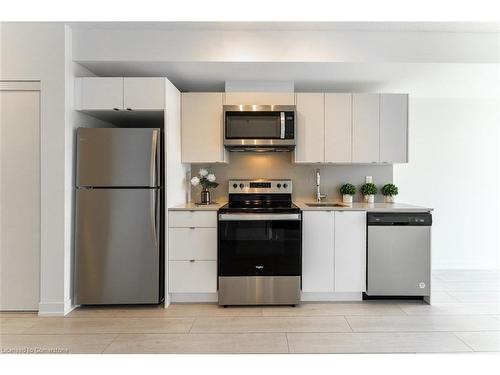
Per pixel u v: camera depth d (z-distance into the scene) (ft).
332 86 11.27
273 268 9.04
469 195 12.84
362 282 9.29
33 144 8.59
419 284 9.21
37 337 7.29
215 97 10.39
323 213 9.32
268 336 7.30
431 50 9.01
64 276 8.50
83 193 8.85
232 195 11.15
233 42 9.01
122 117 10.23
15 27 8.52
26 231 8.60
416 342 7.02
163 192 9.43
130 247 8.90
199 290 9.20
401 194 12.88
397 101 10.43
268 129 10.09
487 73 9.94
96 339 7.19
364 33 9.00
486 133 12.80
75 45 8.89
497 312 8.63
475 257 12.80
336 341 7.07
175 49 8.98
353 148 10.42
